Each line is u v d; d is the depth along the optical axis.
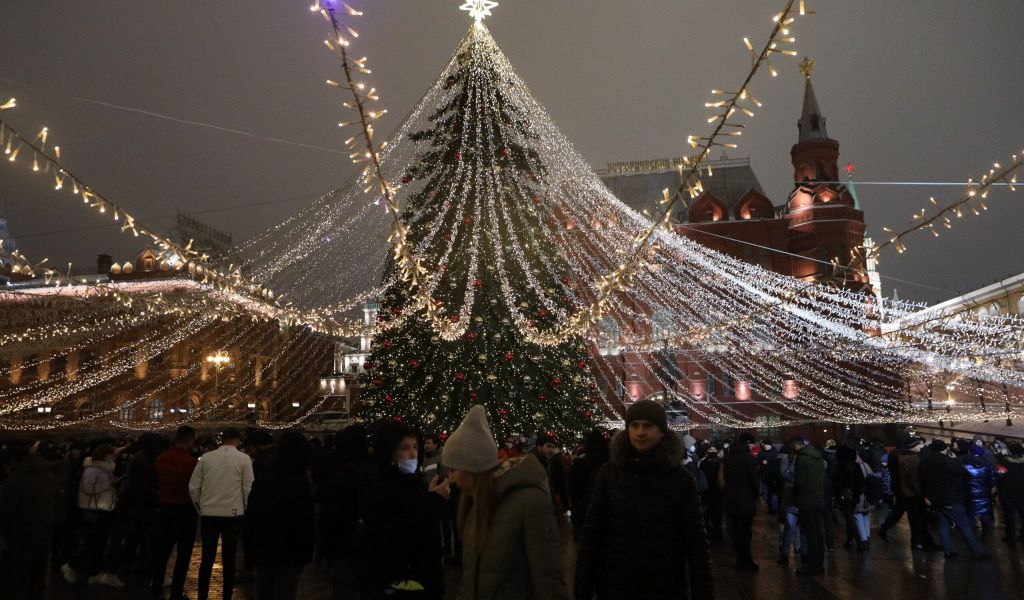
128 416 52.75
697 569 4.08
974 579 10.35
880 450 17.59
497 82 19.80
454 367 17.44
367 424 17.81
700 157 7.24
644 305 44.81
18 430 46.31
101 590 9.79
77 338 38.66
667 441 4.37
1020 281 47.91
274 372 57.78
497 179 18.81
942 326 27.98
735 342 46.81
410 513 4.92
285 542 6.29
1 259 30.59
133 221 8.62
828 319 39.75
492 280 18.44
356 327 19.53
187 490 8.86
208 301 20.48
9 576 6.88
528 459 4.02
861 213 58.56
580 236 24.80
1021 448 13.91
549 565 3.71
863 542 13.09
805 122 63.41
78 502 10.40
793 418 50.34
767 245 58.16
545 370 18.22
